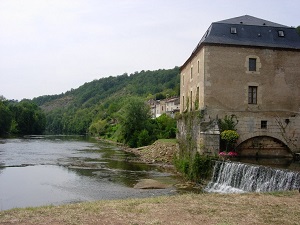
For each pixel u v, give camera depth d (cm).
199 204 1162
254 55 2508
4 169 2939
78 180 2453
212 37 2492
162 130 5847
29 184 2297
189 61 3052
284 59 2545
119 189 2134
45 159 3688
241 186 1889
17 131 10031
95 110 14950
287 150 2517
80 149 5150
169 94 12612
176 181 2381
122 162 3506
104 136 9131
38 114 11944
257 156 2481
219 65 2459
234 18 2773
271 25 2709
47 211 1052
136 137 5641
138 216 999
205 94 2431
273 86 2520
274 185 1670
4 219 956
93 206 1126
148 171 2892
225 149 2366
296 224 937
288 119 2512
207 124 2359
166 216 1002
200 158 2262
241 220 967
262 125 2489
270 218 989
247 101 2477
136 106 5994
